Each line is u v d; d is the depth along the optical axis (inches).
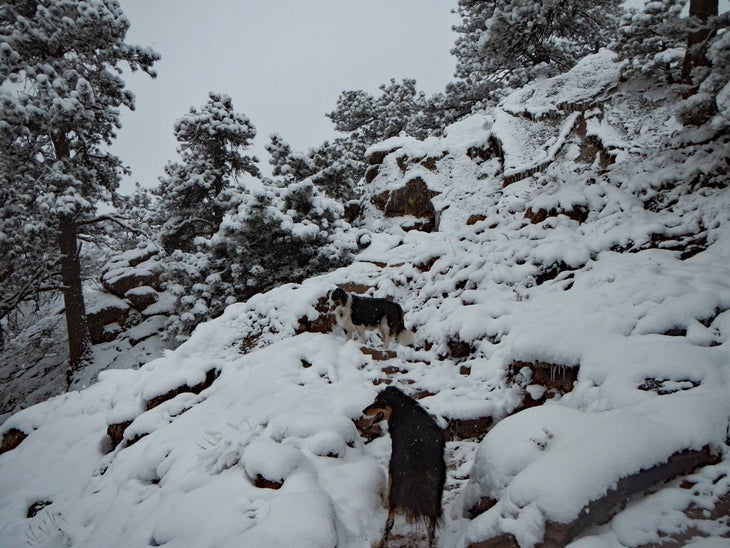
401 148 746.2
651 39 515.2
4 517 268.5
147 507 192.7
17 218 657.6
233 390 273.0
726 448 126.4
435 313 323.0
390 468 153.9
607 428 130.0
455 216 591.8
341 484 168.6
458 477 180.4
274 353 304.8
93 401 378.0
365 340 318.7
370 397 233.8
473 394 226.1
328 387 257.8
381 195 711.7
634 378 159.3
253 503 157.9
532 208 369.4
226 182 874.1
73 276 737.0
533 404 200.8
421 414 162.2
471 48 882.8
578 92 605.3
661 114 506.0
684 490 118.1
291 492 157.3
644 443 122.7
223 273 625.3
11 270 688.4
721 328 178.2
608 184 347.3
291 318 350.0
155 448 236.1
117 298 842.8
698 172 312.3
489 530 126.5
